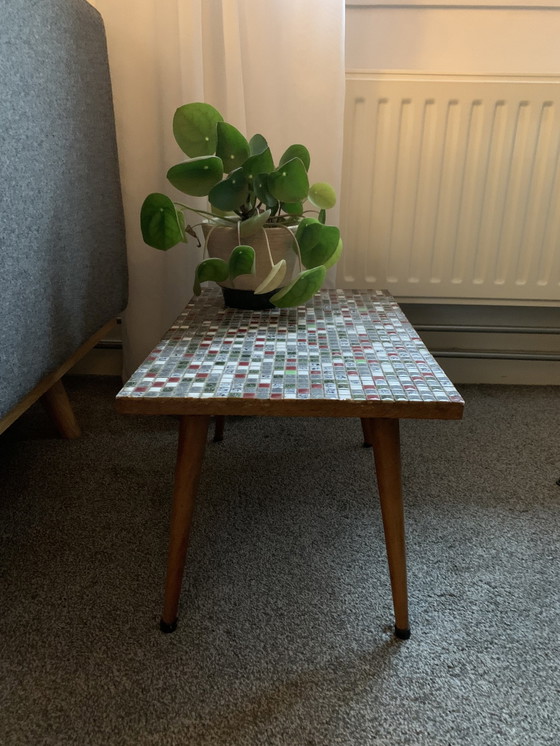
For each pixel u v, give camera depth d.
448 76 1.08
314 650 0.63
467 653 0.63
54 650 0.63
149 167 1.07
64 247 0.85
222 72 1.04
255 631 0.66
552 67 1.18
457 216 1.17
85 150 0.91
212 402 0.56
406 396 0.57
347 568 0.76
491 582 0.74
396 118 1.10
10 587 0.72
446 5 1.15
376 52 1.18
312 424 1.16
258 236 0.82
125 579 0.74
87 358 1.37
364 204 1.17
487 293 1.22
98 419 1.16
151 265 1.12
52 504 0.89
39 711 0.56
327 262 0.86
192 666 0.61
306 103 1.04
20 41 0.71
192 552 0.79
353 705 0.57
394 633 0.66
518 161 1.13
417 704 0.57
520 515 0.88
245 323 0.81
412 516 0.87
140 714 0.56
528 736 0.54
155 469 0.99
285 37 1.01
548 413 1.22
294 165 0.75
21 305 0.73
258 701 0.57
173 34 0.99
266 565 0.77
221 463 1.01
